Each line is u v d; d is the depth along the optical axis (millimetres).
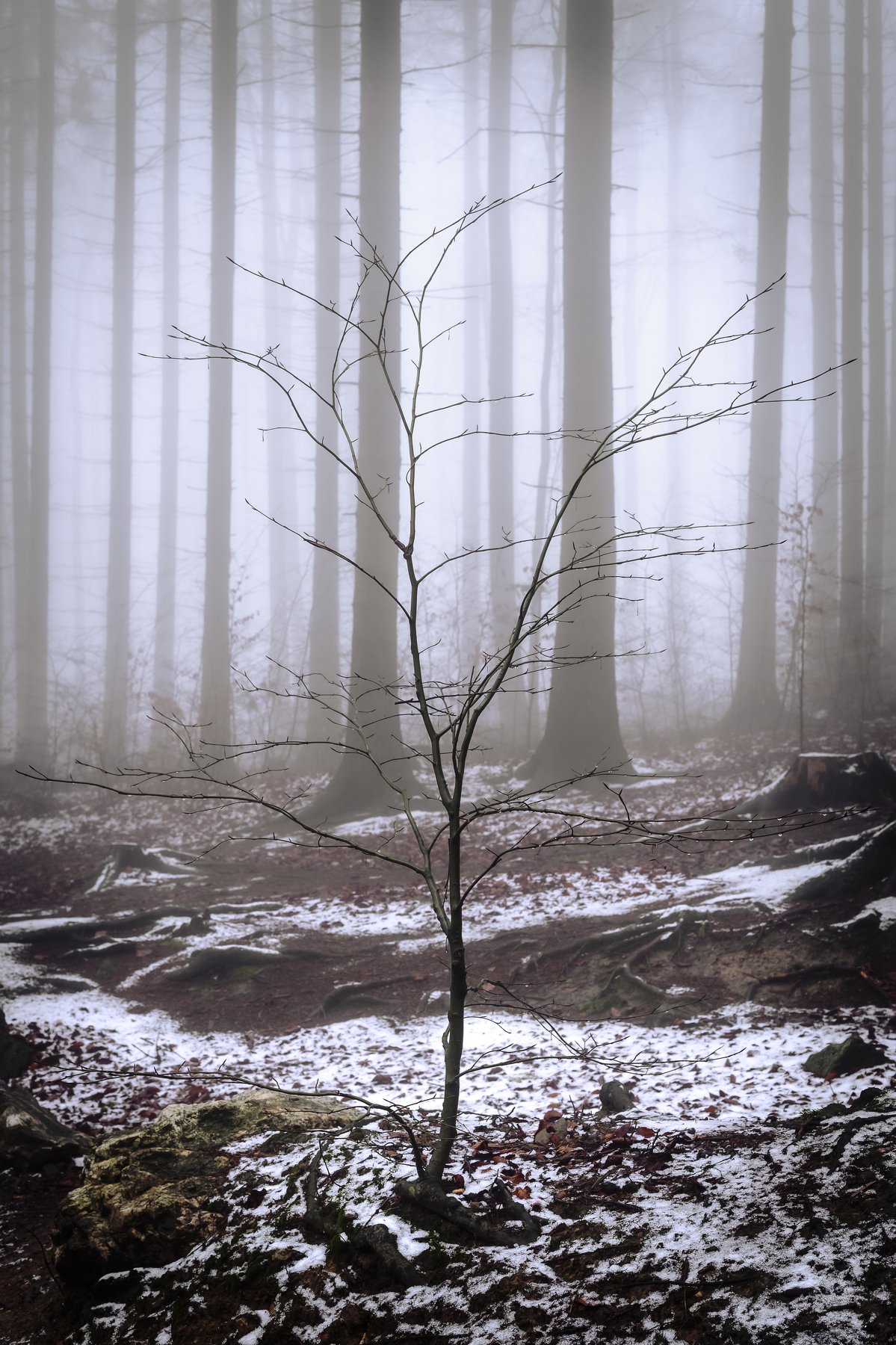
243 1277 3285
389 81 14828
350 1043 6605
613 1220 3184
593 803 12562
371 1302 3018
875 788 9695
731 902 7680
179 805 15469
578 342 14180
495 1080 5531
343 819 13297
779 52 17031
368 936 8750
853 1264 2650
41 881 11688
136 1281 3506
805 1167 3316
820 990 6430
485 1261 3070
